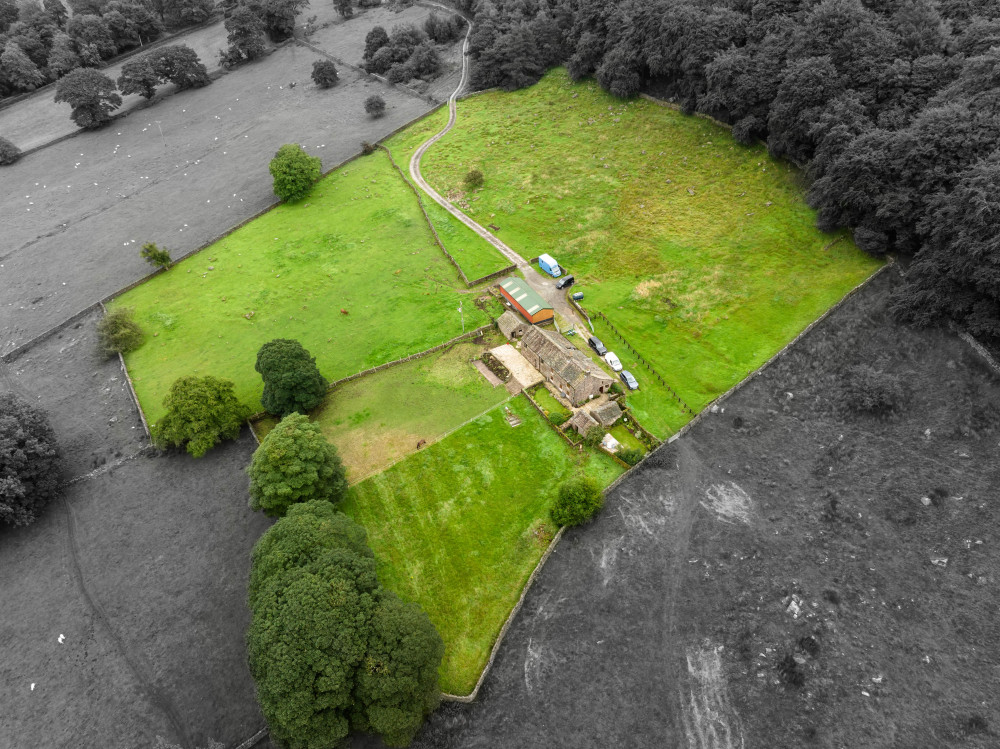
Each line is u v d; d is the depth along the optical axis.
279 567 52.00
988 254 65.44
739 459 66.50
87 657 56.59
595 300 87.19
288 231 109.44
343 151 130.88
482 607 57.09
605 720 49.22
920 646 50.75
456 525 63.44
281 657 45.75
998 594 52.81
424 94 147.50
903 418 67.25
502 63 141.75
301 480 60.22
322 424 75.38
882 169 79.44
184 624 58.34
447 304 90.62
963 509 58.75
